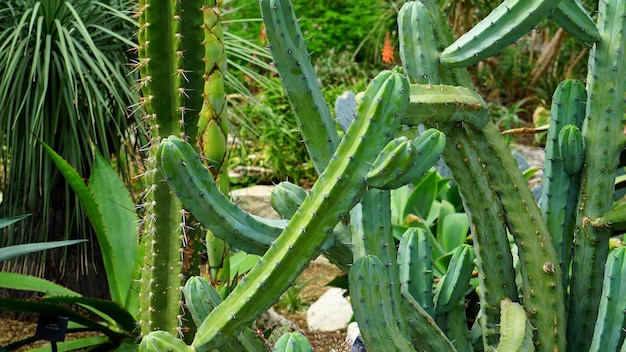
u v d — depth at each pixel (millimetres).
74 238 3963
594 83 1816
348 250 1656
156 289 1980
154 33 1855
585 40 1803
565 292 1876
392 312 1510
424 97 1590
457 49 1685
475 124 1707
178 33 1850
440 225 3543
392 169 1337
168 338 1419
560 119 1865
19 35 3645
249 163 6207
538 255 1754
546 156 1890
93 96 3686
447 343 1702
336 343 2975
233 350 1525
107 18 3799
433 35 1724
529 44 8414
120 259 3242
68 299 2873
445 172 4645
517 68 7840
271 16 1547
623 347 1631
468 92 1672
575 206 1874
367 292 1454
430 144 1374
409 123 1600
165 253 1966
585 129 1833
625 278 1672
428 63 1706
